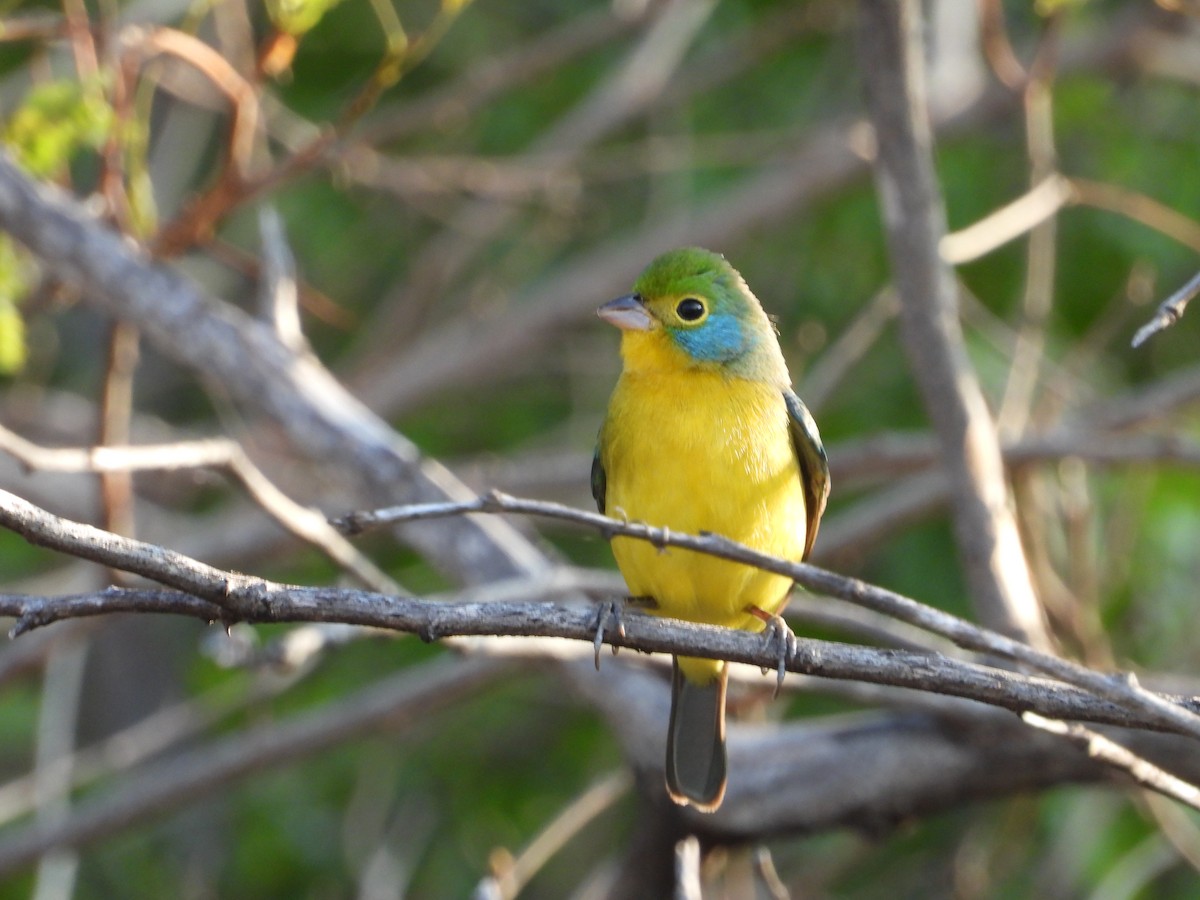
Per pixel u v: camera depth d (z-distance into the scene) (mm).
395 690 11953
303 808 14789
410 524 10039
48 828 12172
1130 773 6492
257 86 10281
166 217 16406
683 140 17031
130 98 10547
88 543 5312
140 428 15922
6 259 10609
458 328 16656
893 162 9352
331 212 16547
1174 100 16344
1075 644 10844
